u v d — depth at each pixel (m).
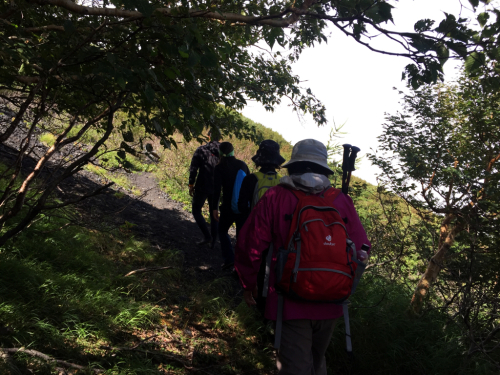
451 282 4.37
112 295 3.50
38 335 2.61
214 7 2.09
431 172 4.17
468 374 3.39
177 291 4.25
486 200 3.86
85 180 7.20
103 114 2.43
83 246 4.23
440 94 4.48
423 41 2.00
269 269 2.28
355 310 4.02
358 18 2.03
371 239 5.10
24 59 1.99
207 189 5.77
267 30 2.94
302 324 2.23
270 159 3.76
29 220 2.31
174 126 2.32
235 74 3.60
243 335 3.73
